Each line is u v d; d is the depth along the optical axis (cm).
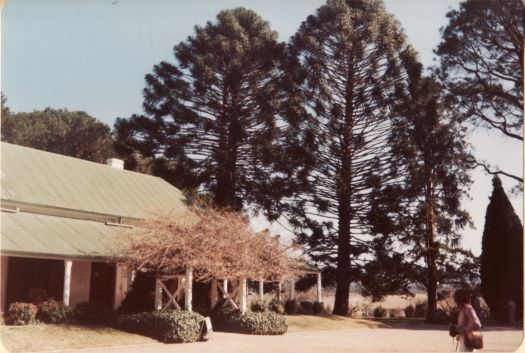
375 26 3544
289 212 3594
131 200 2834
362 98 3509
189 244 2041
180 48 4206
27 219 2253
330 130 3525
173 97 4116
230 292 2686
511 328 2528
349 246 3438
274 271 2272
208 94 4094
